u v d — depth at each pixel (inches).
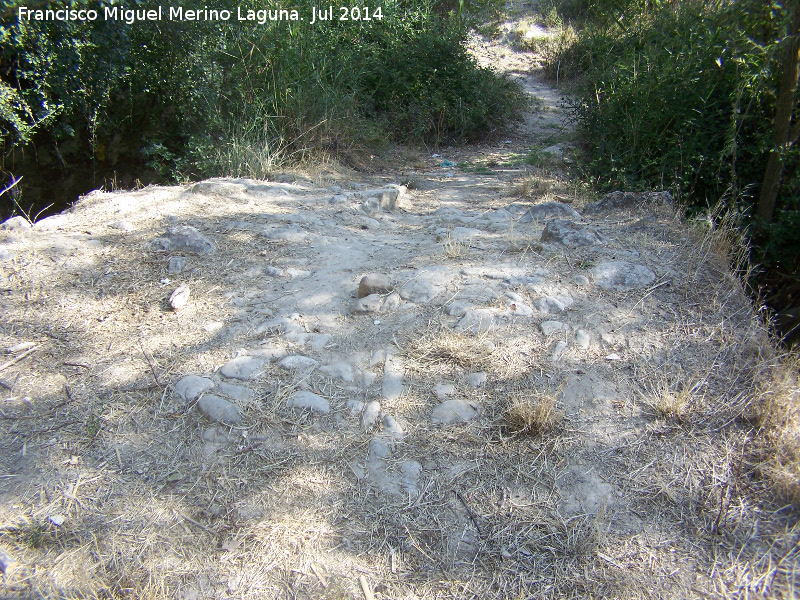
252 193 228.7
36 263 165.2
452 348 131.5
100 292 155.3
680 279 152.3
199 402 120.8
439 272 157.3
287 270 166.6
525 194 282.5
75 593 92.7
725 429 116.0
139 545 99.3
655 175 284.8
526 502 105.1
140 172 322.7
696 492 106.9
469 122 407.5
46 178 313.4
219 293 155.5
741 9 255.8
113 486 108.2
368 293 150.8
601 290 148.9
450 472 109.4
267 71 313.9
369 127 363.3
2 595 92.5
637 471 109.5
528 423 114.3
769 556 97.5
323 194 241.9
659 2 402.3
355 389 124.8
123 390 125.6
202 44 299.1
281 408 120.3
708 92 278.8
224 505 104.7
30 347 136.5
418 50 423.2
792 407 117.7
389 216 229.1
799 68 226.2
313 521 102.4
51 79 283.1
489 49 605.9
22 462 111.9
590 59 459.2
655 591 93.5
